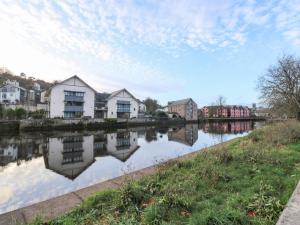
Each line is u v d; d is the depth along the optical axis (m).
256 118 91.38
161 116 60.69
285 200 3.92
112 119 42.56
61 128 34.25
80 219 3.99
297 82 24.20
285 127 12.53
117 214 4.02
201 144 19.45
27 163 12.20
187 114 74.12
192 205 4.08
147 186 5.12
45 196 7.13
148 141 21.89
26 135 26.59
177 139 23.70
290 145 9.27
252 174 5.75
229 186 5.06
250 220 3.35
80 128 36.66
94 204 4.60
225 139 23.41
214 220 3.24
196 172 6.09
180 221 3.54
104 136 26.59
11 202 6.67
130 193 4.54
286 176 5.43
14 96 53.09
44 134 28.05
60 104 41.78
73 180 8.80
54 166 11.39
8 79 58.62
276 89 25.34
